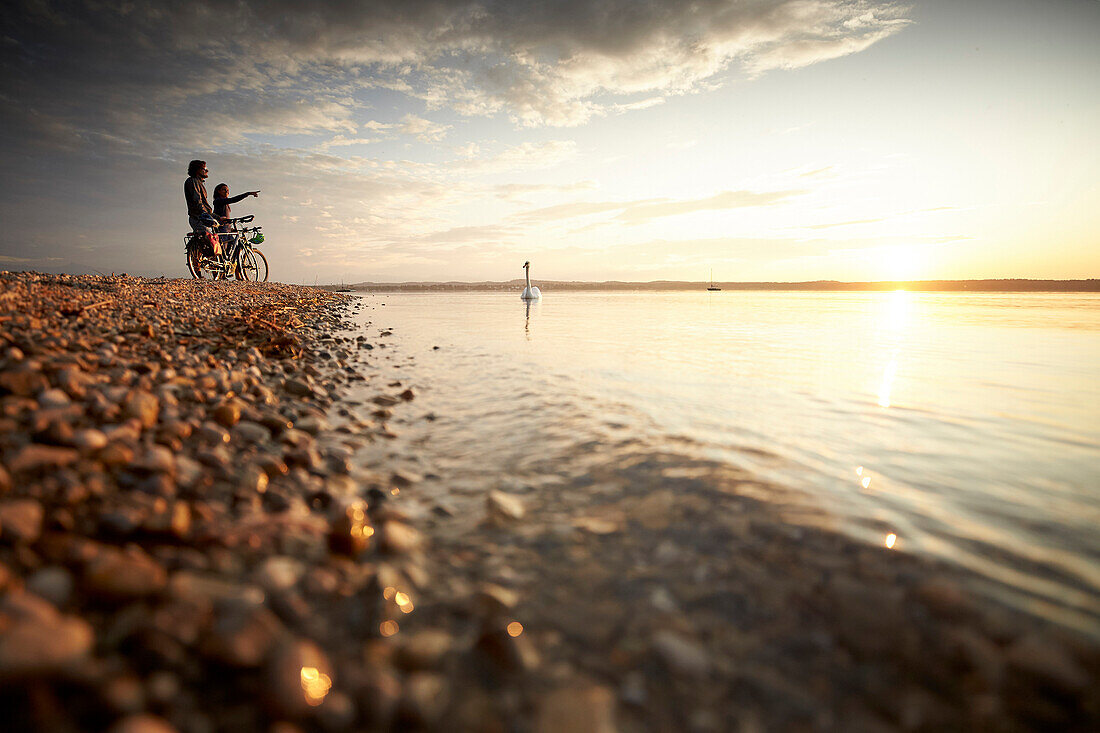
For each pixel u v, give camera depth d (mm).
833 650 1334
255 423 3195
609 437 3148
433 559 1839
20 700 969
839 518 1997
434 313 16469
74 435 2160
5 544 1463
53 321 5117
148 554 1607
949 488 2320
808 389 4566
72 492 1810
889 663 1283
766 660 1312
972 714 1135
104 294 8164
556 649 1366
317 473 2586
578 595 1604
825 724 1130
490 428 3533
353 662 1280
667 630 1426
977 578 1598
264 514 2080
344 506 1934
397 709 1140
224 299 11383
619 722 1144
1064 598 1501
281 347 6176
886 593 1528
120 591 1342
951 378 5102
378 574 1617
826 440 3041
